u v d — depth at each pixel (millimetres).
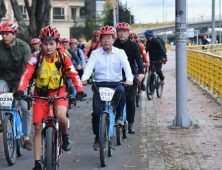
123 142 7980
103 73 6957
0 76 7152
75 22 63969
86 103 13359
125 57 6918
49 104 5562
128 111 8320
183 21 8945
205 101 12594
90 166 6590
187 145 7598
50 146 5191
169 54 56531
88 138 8570
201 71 16906
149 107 11891
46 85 5703
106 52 6938
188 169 6195
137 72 8281
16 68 7066
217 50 36219
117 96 6816
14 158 6734
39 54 5652
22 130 6973
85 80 6793
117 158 6969
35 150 5629
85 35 64312
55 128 5398
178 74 9016
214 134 8359
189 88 16141
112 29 6895
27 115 6980
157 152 7223
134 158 6949
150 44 13172
